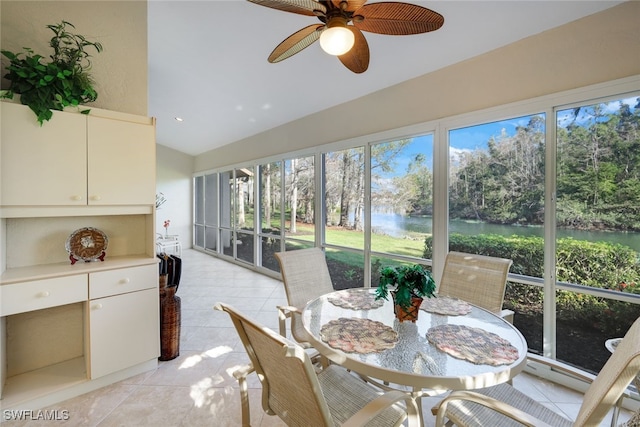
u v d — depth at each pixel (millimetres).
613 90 1852
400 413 1246
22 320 2027
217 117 5086
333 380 1460
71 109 1981
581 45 1969
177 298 2518
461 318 1580
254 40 2861
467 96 2555
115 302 2070
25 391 1822
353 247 3732
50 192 1888
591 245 2006
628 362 779
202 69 3578
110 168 2119
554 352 2154
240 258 6145
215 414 1790
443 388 1047
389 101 3193
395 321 1540
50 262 2137
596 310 1992
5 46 1981
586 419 837
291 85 3574
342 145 3748
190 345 2662
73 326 2221
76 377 1979
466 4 2020
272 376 1173
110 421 1715
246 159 5805
